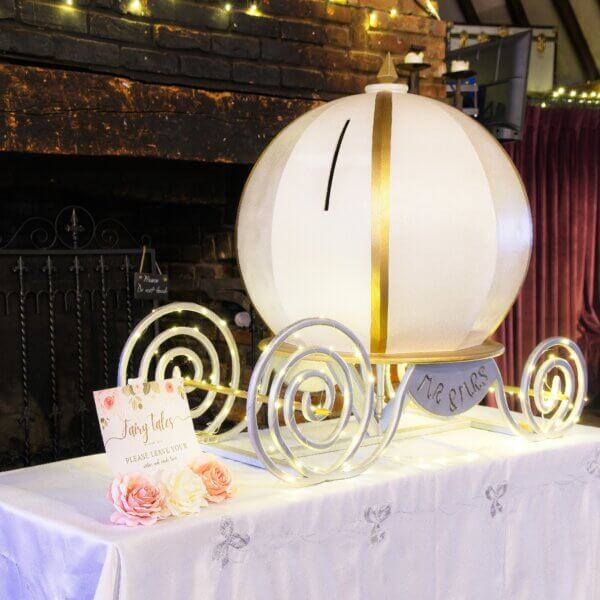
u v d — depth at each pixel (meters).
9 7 2.69
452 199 1.80
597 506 2.09
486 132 2.00
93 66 2.88
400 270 1.78
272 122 3.31
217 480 1.59
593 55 6.17
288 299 1.89
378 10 3.58
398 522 1.76
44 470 1.82
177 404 1.68
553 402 2.10
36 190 3.48
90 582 1.44
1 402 3.27
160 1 3.00
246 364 3.62
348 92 3.52
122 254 3.53
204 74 3.13
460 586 1.87
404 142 1.82
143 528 1.46
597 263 5.74
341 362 1.73
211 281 3.65
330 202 1.80
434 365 1.87
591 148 5.55
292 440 1.99
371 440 1.99
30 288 3.30
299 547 1.62
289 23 3.33
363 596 1.71
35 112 2.77
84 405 3.41
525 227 1.97
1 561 1.63
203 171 3.50
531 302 5.31
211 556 1.50
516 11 6.06
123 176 3.33
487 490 1.90
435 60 3.79
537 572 2.00
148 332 3.66
